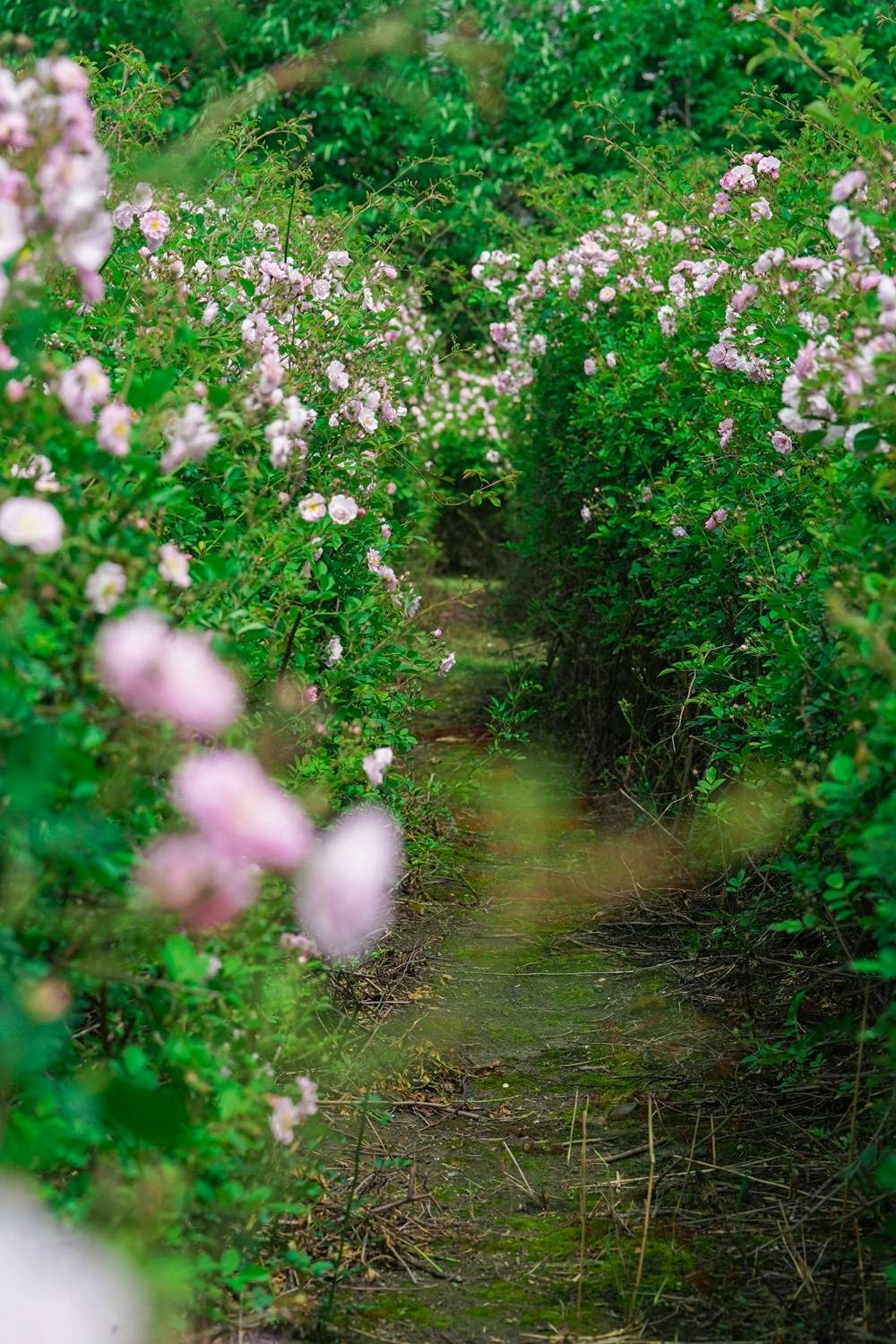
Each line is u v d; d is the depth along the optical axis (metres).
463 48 9.39
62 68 2.69
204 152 5.15
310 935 3.77
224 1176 2.58
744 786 4.70
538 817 6.39
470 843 6.07
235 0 11.05
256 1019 2.76
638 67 13.68
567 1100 3.85
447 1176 3.46
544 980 4.68
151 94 4.91
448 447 12.03
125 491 2.69
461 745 7.55
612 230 7.73
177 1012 2.61
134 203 4.19
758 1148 3.53
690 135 10.66
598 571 7.20
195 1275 2.52
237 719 3.04
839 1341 2.75
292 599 3.85
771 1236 3.15
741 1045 4.09
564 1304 2.94
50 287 3.36
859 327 3.26
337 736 3.83
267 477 3.55
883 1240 3.06
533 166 9.71
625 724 6.96
